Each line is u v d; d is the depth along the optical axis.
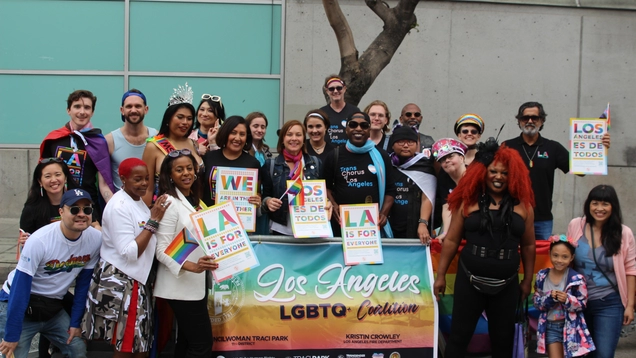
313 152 5.58
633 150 10.30
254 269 4.73
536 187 5.61
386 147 5.91
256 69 10.11
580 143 5.41
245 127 4.84
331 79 6.36
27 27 9.96
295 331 4.69
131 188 4.07
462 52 10.08
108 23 9.98
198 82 10.12
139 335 4.03
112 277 4.01
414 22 7.60
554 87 10.19
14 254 8.00
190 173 4.16
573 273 4.54
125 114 5.22
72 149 5.04
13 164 10.08
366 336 4.73
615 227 4.53
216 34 10.04
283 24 9.98
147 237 3.98
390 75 10.08
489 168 4.30
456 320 4.48
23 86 10.05
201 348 4.24
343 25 7.39
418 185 5.12
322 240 4.84
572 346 4.48
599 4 10.06
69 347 4.31
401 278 4.82
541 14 10.07
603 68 10.19
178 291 4.09
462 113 10.15
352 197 4.96
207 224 4.09
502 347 4.52
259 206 4.87
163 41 10.04
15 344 3.98
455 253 4.61
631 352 5.70
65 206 3.99
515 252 4.29
